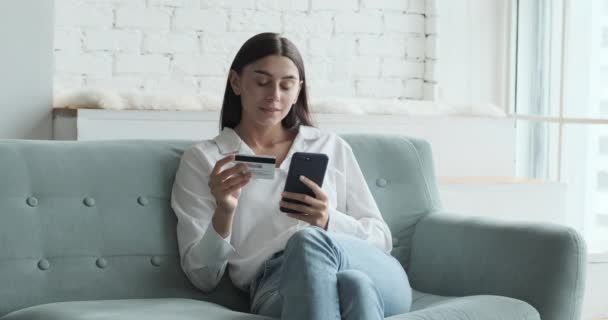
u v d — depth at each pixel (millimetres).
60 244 2256
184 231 2350
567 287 2303
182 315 1970
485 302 2209
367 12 4223
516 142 4172
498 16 4262
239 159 2227
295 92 2420
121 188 2363
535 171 4039
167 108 3336
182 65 3930
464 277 2459
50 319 1969
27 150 2303
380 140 2725
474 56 4273
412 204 2670
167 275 2354
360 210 2488
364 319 1932
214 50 3973
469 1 4262
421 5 4309
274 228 2359
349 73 4215
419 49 4320
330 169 2492
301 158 2287
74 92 3277
